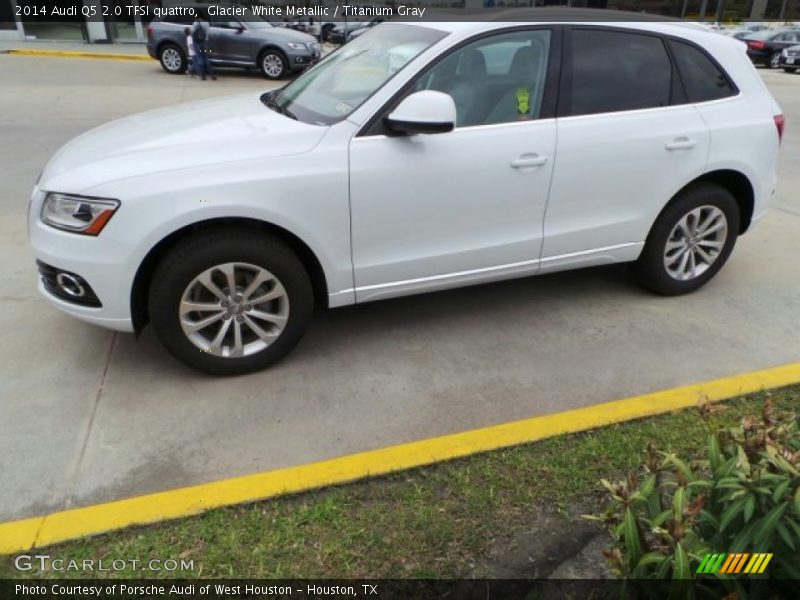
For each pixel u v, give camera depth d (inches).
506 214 142.3
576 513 98.2
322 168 123.6
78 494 101.7
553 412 125.0
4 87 484.7
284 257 127.0
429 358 143.0
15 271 178.7
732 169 163.2
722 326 159.6
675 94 155.3
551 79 141.9
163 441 114.3
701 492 77.3
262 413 122.9
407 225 134.0
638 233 159.5
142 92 502.9
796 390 130.0
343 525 95.1
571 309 167.0
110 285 118.3
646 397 127.0
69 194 116.6
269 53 605.3
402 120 123.6
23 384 129.0
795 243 215.8
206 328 130.8
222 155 120.5
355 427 119.5
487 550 91.8
